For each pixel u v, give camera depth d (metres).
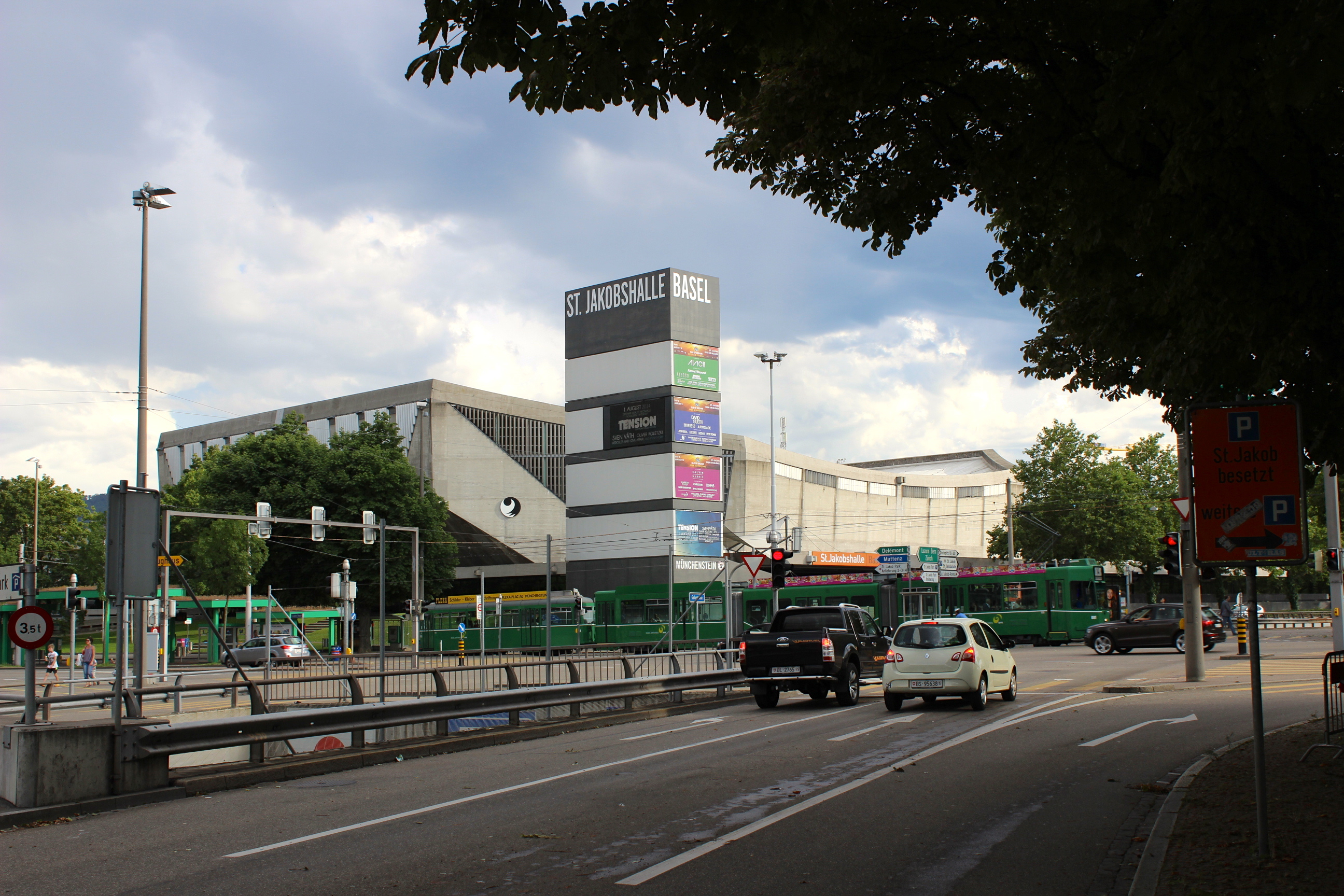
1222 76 6.49
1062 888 7.18
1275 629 59.09
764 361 60.22
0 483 88.12
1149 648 42.28
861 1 8.48
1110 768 12.30
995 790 10.99
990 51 9.06
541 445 92.50
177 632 67.31
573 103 7.29
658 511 65.00
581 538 67.75
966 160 10.19
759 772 12.42
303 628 64.50
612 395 67.44
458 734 16.75
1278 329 7.91
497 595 60.75
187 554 66.56
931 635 19.98
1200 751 13.50
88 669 40.12
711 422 67.00
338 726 14.09
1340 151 8.08
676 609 52.09
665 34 7.29
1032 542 78.56
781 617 22.64
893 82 9.22
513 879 7.48
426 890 7.20
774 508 57.97
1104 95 7.21
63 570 85.50
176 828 9.89
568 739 17.17
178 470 115.38
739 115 10.90
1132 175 8.60
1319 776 10.45
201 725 12.27
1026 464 79.44
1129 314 10.70
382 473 69.88
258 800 11.55
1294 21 5.66
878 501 105.19
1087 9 8.16
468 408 90.44
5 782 11.16
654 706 21.86
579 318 69.44
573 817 9.79
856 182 11.14
